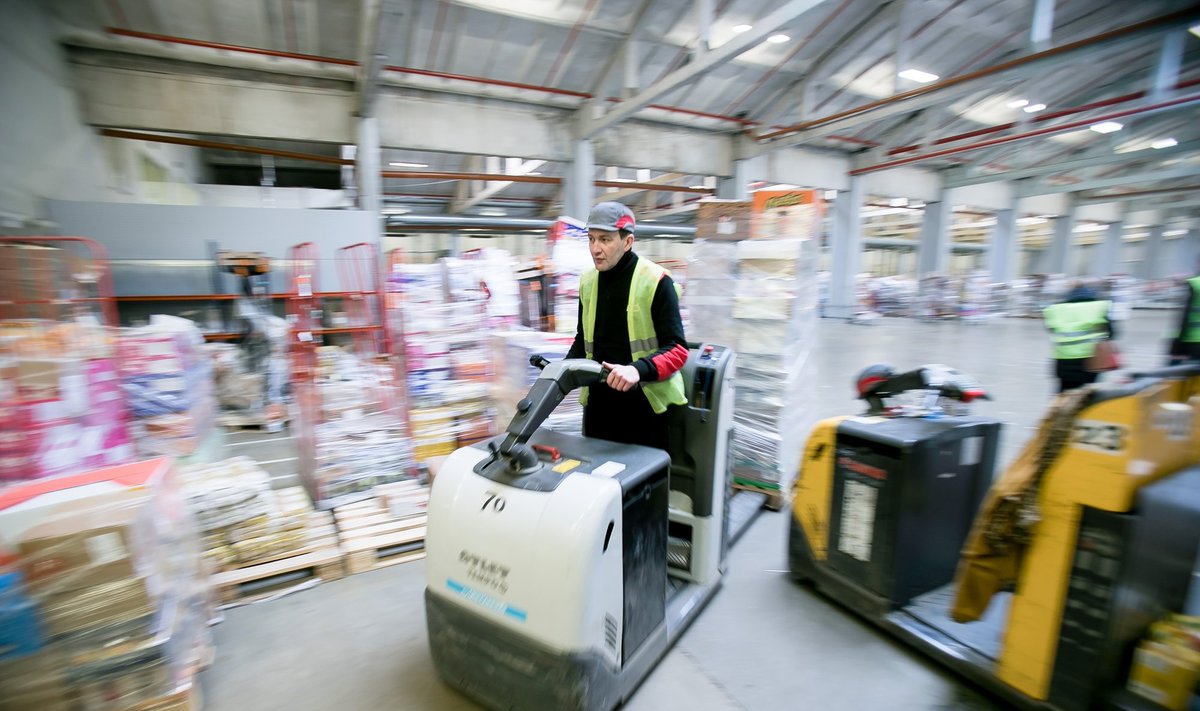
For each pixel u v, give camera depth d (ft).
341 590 7.54
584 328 6.62
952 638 6.06
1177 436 4.85
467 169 33.50
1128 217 67.72
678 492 7.24
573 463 5.08
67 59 16.01
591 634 4.38
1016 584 5.28
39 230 13.25
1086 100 31.60
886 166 36.50
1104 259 68.80
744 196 31.42
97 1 15.44
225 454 12.25
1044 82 29.22
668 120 28.40
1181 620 4.86
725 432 7.22
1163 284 64.75
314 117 20.12
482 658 4.84
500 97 23.36
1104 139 38.52
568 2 18.79
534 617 4.39
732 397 7.38
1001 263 53.98
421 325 10.93
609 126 23.06
